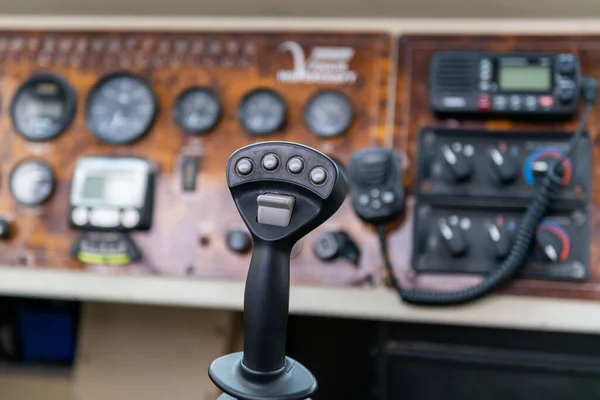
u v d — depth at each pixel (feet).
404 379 3.26
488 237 2.90
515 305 2.85
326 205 1.47
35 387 3.79
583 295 2.82
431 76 3.08
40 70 3.38
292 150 1.48
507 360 3.18
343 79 3.17
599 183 2.91
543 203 2.83
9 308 3.96
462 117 3.05
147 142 3.23
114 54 3.34
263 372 1.53
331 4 3.13
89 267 3.12
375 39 3.20
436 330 3.25
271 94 3.17
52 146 3.29
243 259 3.05
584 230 2.87
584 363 3.14
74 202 3.15
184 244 3.10
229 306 3.02
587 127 2.97
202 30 3.31
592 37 3.07
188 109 3.21
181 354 3.61
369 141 3.10
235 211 3.10
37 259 3.17
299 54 3.22
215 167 3.16
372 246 2.97
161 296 3.07
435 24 3.19
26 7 3.37
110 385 3.61
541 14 3.10
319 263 2.98
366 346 4.06
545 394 3.16
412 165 3.05
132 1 3.23
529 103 2.95
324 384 4.08
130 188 3.14
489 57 3.04
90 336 3.70
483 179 2.97
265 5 3.19
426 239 2.95
